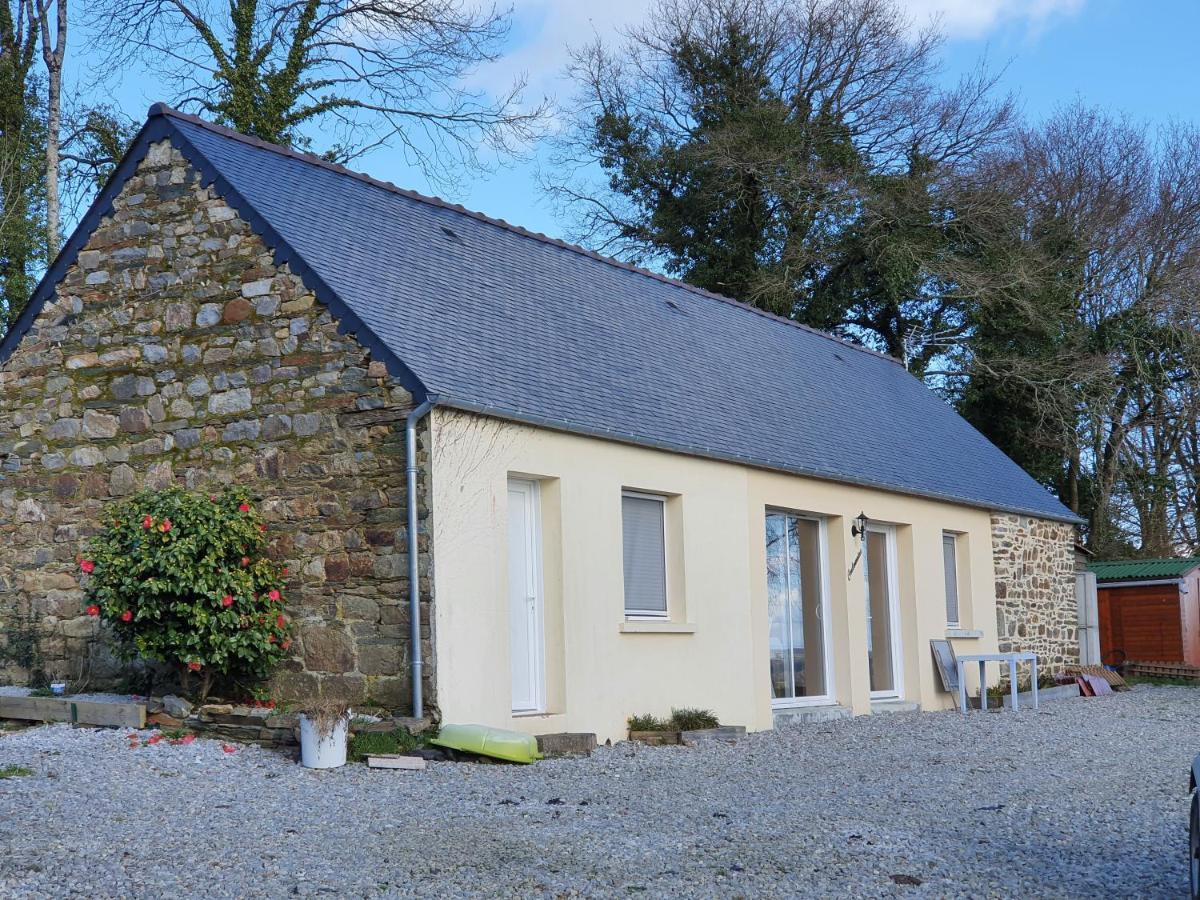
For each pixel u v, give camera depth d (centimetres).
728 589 1468
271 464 1195
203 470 1238
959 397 3391
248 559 1154
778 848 741
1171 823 824
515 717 1168
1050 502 2281
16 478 1355
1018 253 3341
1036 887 652
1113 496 3553
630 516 1373
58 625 1323
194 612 1120
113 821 797
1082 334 3375
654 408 1430
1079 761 1154
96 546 1156
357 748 1046
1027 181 3462
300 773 992
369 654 1122
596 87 3684
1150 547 3512
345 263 1263
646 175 3559
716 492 1466
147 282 1297
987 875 679
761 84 3609
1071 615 2295
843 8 3584
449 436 1126
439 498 1109
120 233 1319
